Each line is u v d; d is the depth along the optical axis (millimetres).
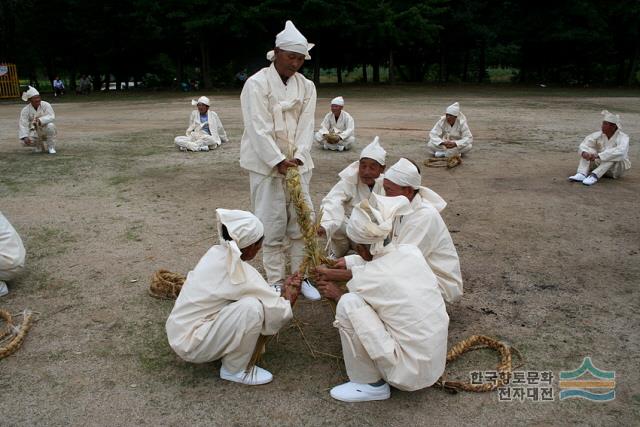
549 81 40406
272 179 4812
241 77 38406
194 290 3629
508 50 42719
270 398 3604
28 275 5555
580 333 4344
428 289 3404
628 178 9406
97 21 35719
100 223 7199
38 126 11930
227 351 3602
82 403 3555
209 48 35781
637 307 4762
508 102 23500
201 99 12656
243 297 3566
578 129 14922
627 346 4148
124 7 35250
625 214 7383
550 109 20203
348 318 3424
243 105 4703
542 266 5672
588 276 5414
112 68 39625
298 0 31594
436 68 51031
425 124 16375
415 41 37031
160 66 40656
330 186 9031
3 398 3604
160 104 25250
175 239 6551
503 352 4004
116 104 26109
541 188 8773
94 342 4297
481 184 9086
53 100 30344
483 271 5562
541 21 35500
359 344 3428
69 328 4512
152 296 5055
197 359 3668
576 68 39406
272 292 3631
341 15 31641
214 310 3613
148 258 5965
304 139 4895
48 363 4012
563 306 4801
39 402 3564
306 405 3529
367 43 34750
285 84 4789
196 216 7441
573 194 8406
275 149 4629
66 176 9984
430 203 4387
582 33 34031
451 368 3916
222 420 3387
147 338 4352
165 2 32312
